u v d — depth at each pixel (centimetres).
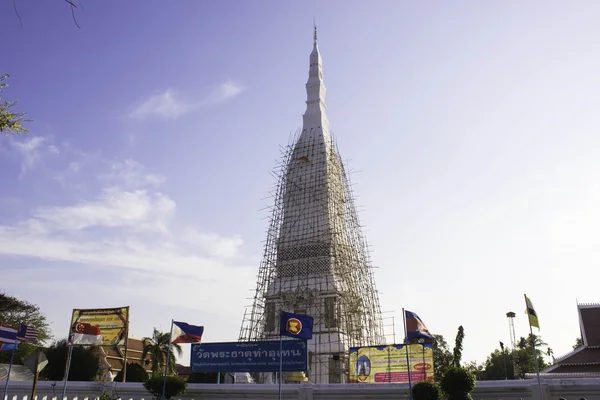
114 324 6188
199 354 5025
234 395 4762
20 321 9206
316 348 6769
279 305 7388
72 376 6981
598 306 6325
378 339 7081
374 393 4397
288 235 7875
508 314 9406
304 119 9112
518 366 8831
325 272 7375
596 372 5575
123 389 5072
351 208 8081
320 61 9738
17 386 5331
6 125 2422
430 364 4872
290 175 8369
